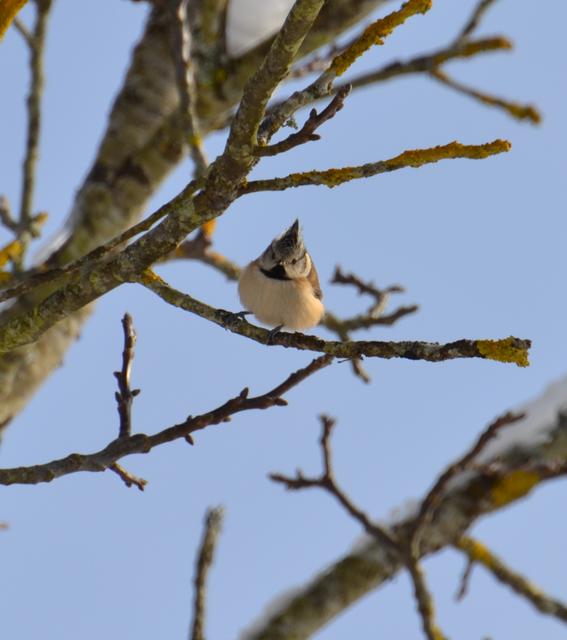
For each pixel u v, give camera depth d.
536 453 11.11
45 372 11.76
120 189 12.29
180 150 12.48
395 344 6.96
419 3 6.38
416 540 10.01
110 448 7.61
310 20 5.79
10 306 10.55
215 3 12.47
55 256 11.97
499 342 6.57
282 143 6.41
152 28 12.75
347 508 10.16
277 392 7.60
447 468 9.95
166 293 7.65
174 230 7.11
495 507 10.90
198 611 9.09
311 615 10.92
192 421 7.59
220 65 12.42
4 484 7.50
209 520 9.42
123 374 7.78
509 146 6.29
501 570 10.88
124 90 12.58
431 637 9.66
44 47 11.99
